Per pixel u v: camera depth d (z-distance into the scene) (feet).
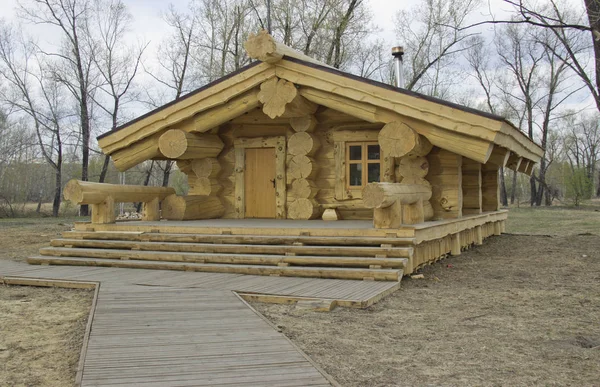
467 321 22.06
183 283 28.02
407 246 30.48
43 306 24.85
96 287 27.25
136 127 41.78
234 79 39.14
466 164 45.88
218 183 45.88
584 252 44.09
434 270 34.40
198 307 22.86
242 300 24.17
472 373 16.01
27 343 19.26
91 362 16.11
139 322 20.56
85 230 38.09
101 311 22.22
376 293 25.43
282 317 22.16
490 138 32.78
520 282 30.94
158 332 19.25
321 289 26.30
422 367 16.51
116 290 26.27
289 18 99.40
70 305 25.02
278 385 14.37
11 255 44.11
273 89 38.06
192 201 42.75
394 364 16.75
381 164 40.93
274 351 17.20
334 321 21.65
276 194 44.37
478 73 140.87
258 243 33.45
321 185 43.21
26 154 123.44
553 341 19.29
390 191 30.07
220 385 14.35
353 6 98.17
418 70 108.68
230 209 46.01
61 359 17.54
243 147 45.65
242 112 40.29
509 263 38.01
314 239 32.30
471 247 46.83
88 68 111.55
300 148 41.86
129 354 16.84
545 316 22.99
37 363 17.15
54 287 29.12
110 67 112.57
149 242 35.27
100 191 37.65
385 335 19.89
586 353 17.88
